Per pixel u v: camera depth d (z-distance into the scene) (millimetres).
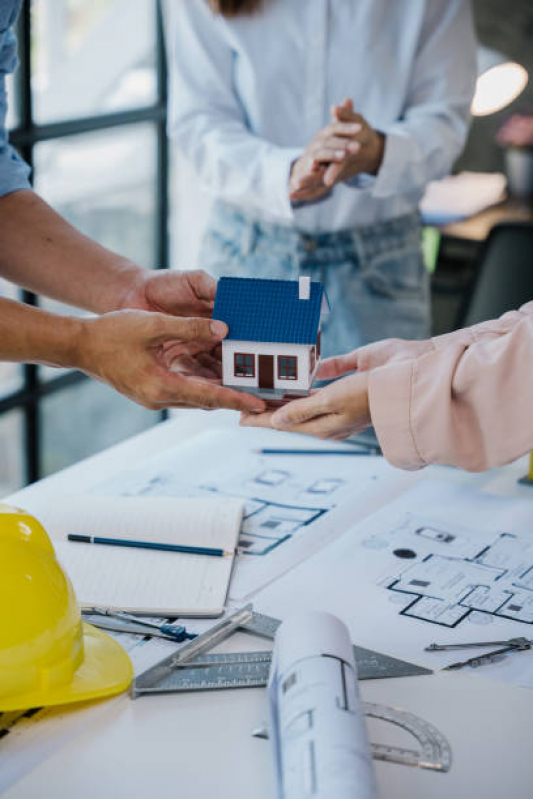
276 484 1237
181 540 1062
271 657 872
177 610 944
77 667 838
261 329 1036
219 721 795
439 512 1150
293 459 1318
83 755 757
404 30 1773
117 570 1012
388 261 1850
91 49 3291
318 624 776
